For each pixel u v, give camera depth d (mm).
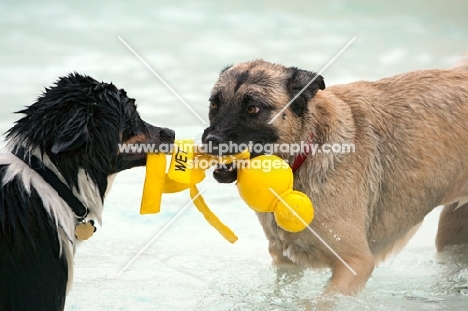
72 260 7391
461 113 9484
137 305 8828
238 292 9273
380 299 9156
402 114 9336
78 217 7371
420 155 9281
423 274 10203
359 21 23906
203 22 23562
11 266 6941
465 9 24969
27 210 6984
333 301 8516
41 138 7043
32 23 22938
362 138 9062
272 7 25453
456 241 10578
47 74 17766
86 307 8719
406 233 9805
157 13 24500
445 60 19344
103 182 7336
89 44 20719
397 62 19219
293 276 9703
